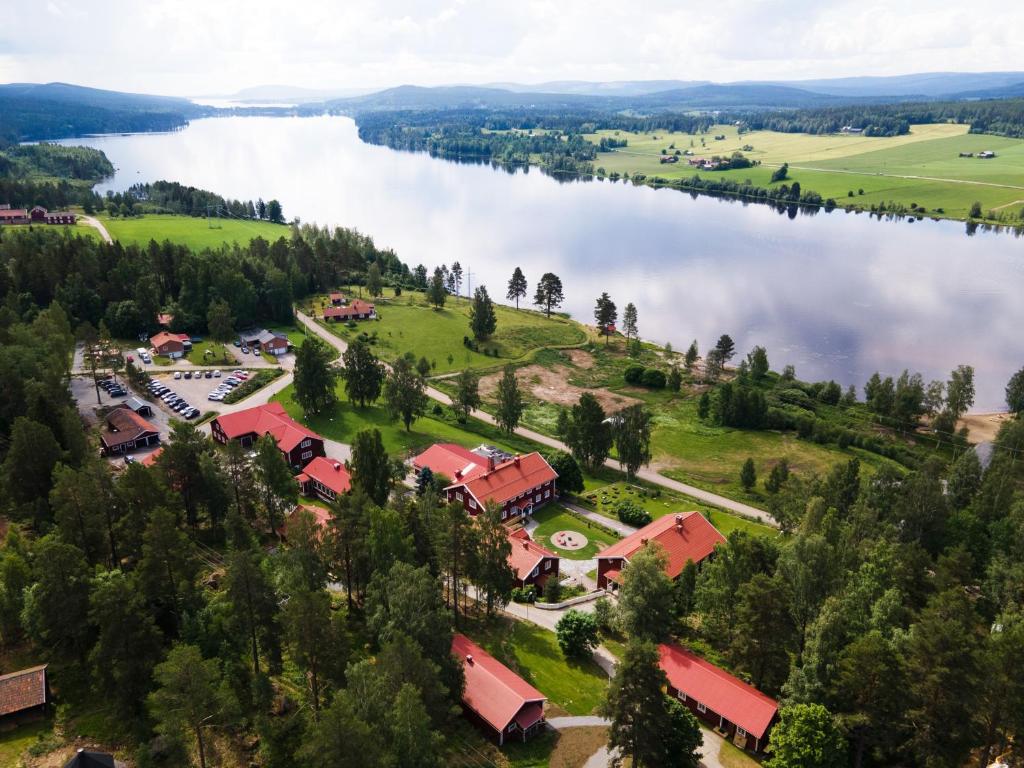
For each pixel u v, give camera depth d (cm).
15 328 13012
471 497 10250
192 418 13188
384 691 5184
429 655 6125
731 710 6328
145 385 14288
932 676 5469
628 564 7562
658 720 5528
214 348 17162
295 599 5672
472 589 8544
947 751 5547
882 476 9644
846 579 7050
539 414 15488
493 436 13988
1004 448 13300
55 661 6438
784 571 6969
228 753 5634
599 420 12544
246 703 6081
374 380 14338
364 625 7338
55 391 10988
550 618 8056
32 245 19512
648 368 17950
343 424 13625
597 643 7338
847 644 6116
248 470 9025
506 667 6912
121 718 5844
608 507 11331
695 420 15762
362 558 7331
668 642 7375
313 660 5697
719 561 7725
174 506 7856
